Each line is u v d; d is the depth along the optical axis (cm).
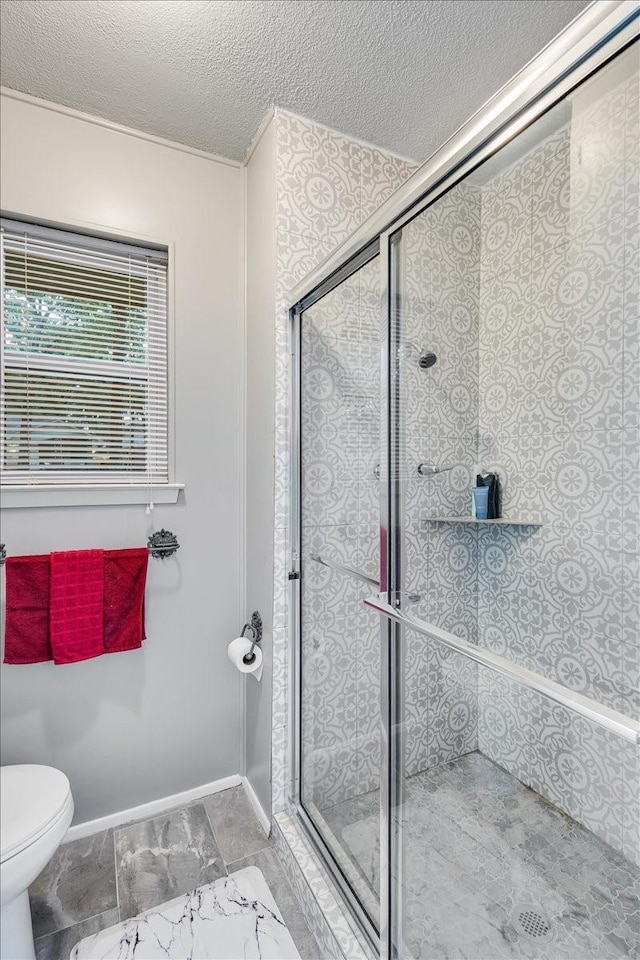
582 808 101
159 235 164
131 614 157
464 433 118
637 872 97
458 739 114
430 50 131
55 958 118
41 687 150
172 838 156
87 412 158
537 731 104
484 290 116
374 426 124
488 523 115
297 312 154
